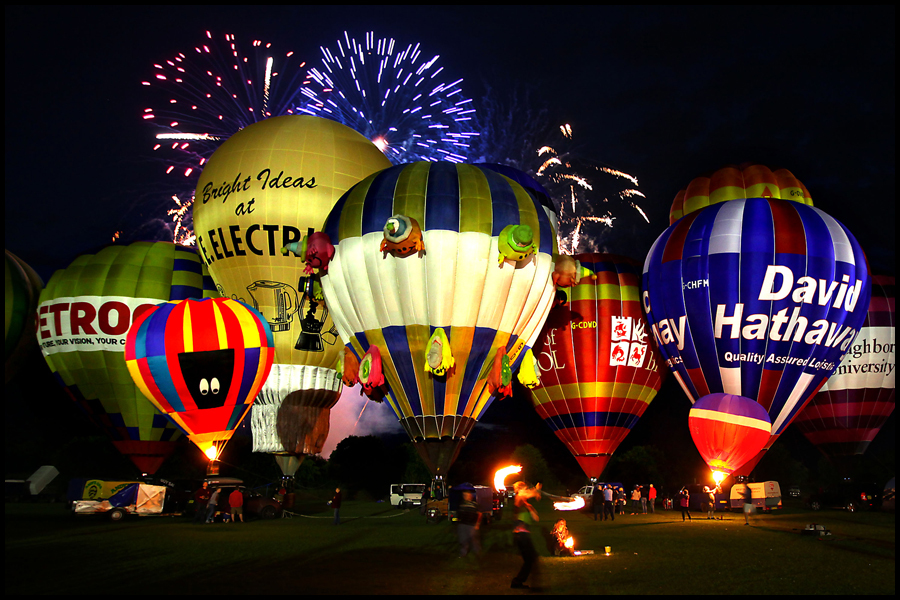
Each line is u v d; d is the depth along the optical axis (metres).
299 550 15.65
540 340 34.16
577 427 33.78
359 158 32.25
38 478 39.56
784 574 12.52
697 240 29.20
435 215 23.86
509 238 23.50
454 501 22.50
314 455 31.83
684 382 29.72
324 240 24.77
